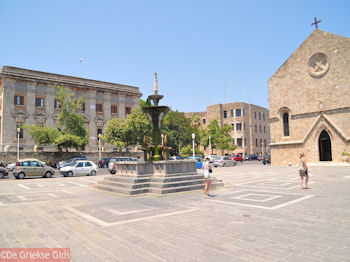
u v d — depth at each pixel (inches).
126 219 284.2
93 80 1998.0
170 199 405.4
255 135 2837.1
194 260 171.0
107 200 412.5
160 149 561.9
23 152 1465.3
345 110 1192.8
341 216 283.3
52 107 1759.4
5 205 386.3
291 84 1389.0
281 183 597.3
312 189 490.9
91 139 1924.2
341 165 1138.7
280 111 1427.2
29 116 1659.7
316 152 1273.4
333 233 223.9
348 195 420.2
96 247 199.9
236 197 415.5
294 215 289.4
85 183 697.6
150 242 208.2
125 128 1657.2
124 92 2139.5
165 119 2202.3
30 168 887.7
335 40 1234.0
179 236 221.5
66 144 1459.2
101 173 1100.5
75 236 228.5
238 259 171.2
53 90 1777.8
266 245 196.5
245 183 608.1
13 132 1595.7
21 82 1659.7
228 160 1441.9
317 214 292.8
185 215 297.7
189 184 494.0
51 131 1470.2
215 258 173.5
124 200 407.5
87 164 1003.9
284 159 1395.2
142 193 462.9
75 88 1897.1
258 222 262.7
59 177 936.3
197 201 385.1
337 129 1194.0
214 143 2209.6
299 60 1362.0
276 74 1451.8
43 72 1761.8
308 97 1320.1
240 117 2679.6
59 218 297.0
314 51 1305.4
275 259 170.1
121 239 217.2
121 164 558.3
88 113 1939.0
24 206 376.5
